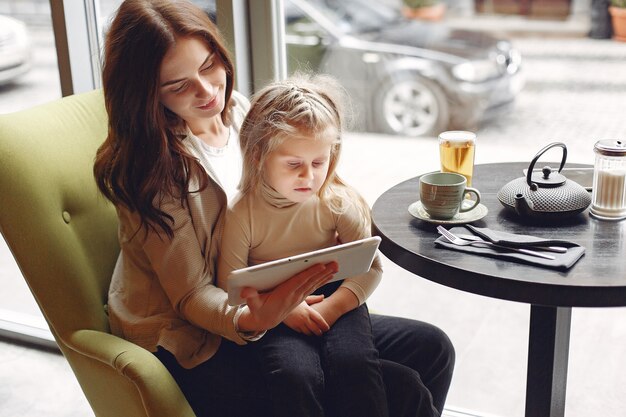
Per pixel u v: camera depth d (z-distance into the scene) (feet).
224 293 4.57
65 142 4.96
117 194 4.50
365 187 6.91
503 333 6.80
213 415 4.59
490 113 6.38
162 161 4.44
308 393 4.26
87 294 4.82
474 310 6.91
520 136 6.32
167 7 4.44
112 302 4.86
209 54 4.56
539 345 4.50
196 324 4.58
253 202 4.67
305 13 6.46
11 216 4.57
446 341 5.08
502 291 3.96
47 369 7.70
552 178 4.77
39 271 4.64
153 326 4.69
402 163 6.76
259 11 6.21
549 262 4.07
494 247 4.32
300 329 4.60
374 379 4.38
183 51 4.41
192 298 4.54
